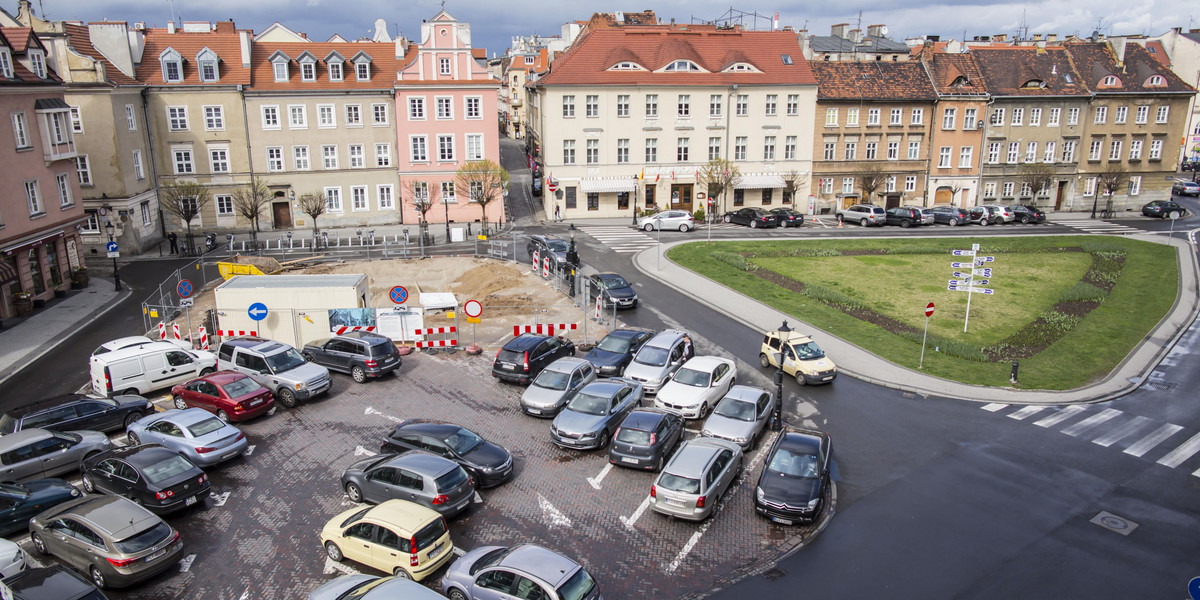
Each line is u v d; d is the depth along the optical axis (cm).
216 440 1956
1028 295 3931
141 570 1461
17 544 1511
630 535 1712
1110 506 1848
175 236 4759
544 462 2056
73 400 2130
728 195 6231
